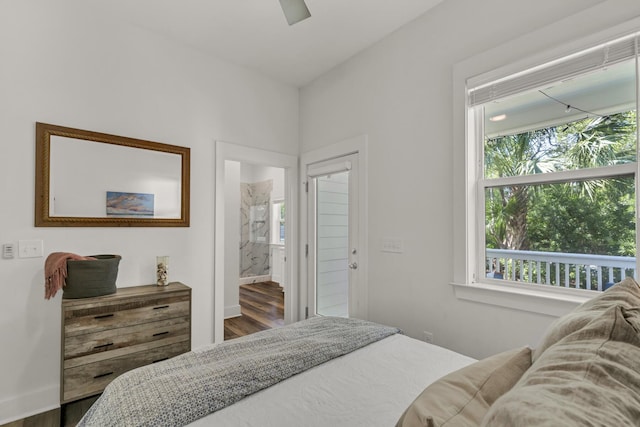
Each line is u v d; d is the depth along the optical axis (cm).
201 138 286
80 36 225
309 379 121
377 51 270
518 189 193
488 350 192
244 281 636
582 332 68
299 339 155
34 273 204
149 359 218
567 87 173
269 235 658
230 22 246
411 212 238
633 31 144
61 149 215
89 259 204
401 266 244
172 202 266
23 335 200
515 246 194
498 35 192
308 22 245
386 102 261
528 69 178
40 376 204
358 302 279
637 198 146
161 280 245
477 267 208
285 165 350
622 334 61
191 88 280
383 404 105
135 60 249
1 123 195
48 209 209
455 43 214
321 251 333
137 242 248
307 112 351
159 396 101
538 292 180
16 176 199
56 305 211
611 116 159
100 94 233
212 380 111
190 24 249
